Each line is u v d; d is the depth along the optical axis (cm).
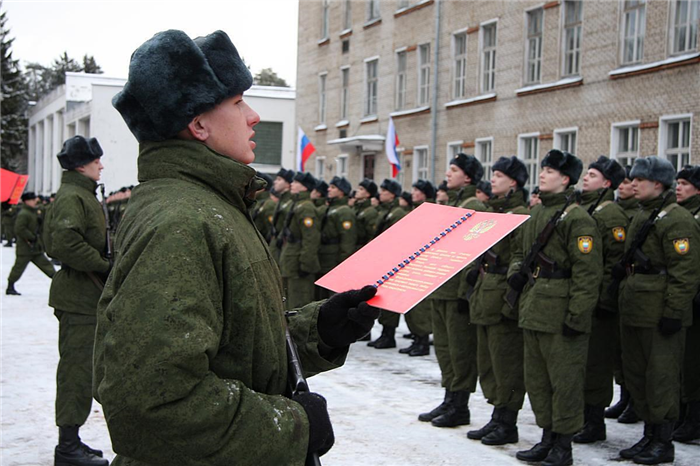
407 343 971
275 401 160
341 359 199
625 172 647
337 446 516
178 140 174
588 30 1401
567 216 486
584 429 555
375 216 1068
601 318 555
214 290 156
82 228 454
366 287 174
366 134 2262
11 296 1316
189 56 170
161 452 148
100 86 3325
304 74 2669
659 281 517
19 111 5841
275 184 1094
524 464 489
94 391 162
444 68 1880
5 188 1044
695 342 573
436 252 180
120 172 3366
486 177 1728
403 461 487
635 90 1289
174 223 154
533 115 1553
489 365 557
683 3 1212
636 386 524
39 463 470
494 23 1697
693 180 593
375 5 2233
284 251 998
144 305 146
